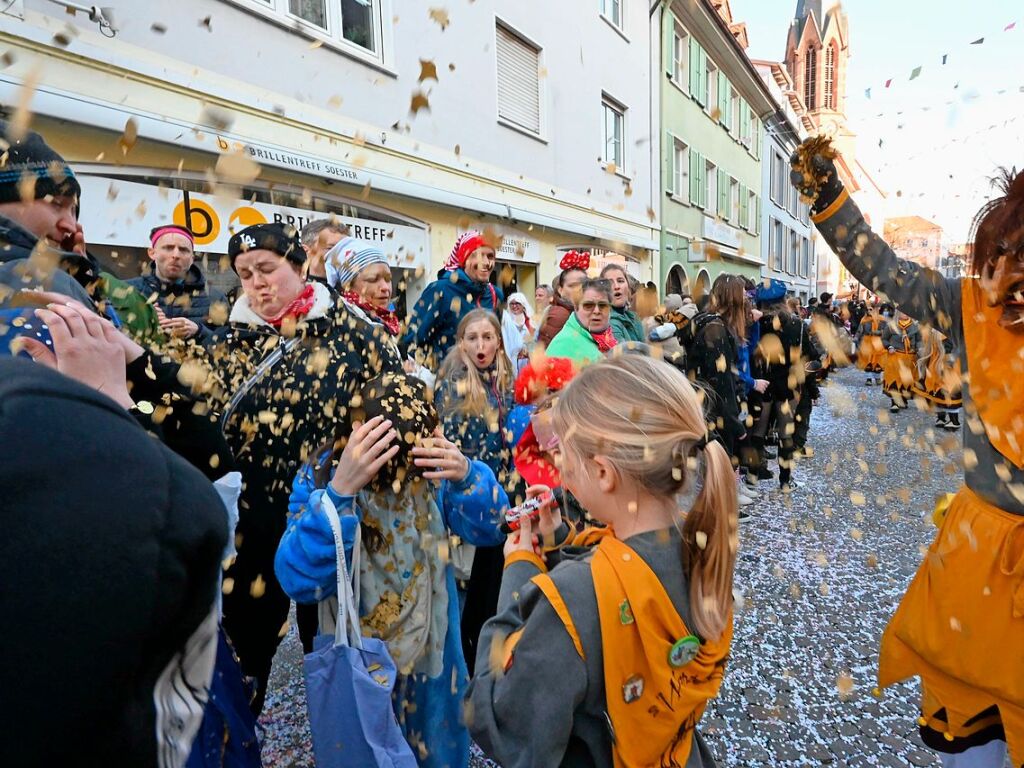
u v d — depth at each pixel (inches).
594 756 29.5
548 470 57.0
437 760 48.8
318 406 55.9
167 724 14.4
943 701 44.9
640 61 417.1
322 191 190.7
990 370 39.4
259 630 56.9
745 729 66.6
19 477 11.7
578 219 352.5
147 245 137.1
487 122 269.6
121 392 31.7
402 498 46.3
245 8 159.6
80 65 123.3
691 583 30.5
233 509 40.1
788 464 153.7
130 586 12.5
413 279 228.8
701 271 533.0
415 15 222.7
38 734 11.2
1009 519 39.9
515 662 29.3
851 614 91.3
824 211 45.5
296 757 60.4
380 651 41.3
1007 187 37.8
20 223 34.9
